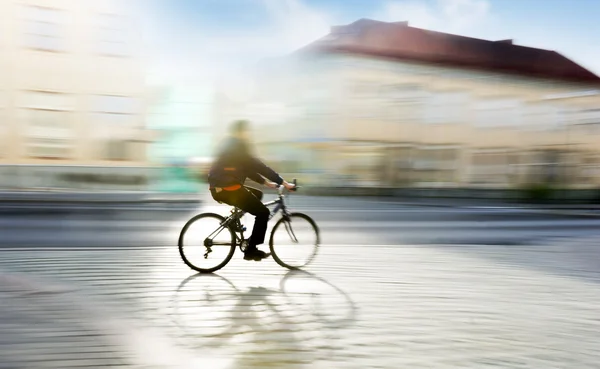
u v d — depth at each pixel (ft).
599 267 24.77
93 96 49.08
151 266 21.54
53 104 48.47
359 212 49.70
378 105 91.81
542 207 70.44
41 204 45.80
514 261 25.52
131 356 12.36
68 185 47.65
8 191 46.34
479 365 12.58
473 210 57.31
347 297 17.97
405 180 93.56
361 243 29.94
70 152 48.70
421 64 94.79
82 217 37.55
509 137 102.53
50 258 22.50
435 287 19.75
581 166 107.86
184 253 20.67
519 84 102.63
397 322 15.53
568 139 106.73
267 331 14.35
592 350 13.87
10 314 14.92
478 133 99.96
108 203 48.06
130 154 49.34
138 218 38.04
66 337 13.38
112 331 13.92
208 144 50.67
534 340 14.46
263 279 20.06
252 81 88.02
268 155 89.35
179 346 13.07
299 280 20.07
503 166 102.32
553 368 12.58
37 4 48.37
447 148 97.66
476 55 106.83
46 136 48.47
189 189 50.21
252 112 87.86
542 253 28.17
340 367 12.14
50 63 48.65
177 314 15.52
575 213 59.62
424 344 13.82
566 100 106.11
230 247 20.99
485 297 18.66
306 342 13.65
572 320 16.40
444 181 97.25
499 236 34.96
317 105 89.86
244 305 16.62
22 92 48.14
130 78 49.62
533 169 104.63
